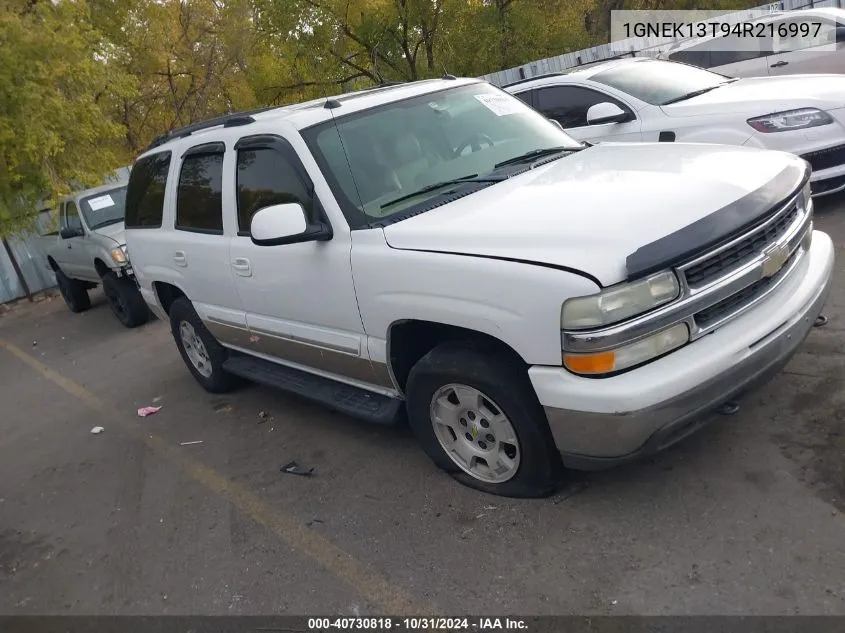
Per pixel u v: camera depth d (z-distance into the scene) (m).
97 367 7.72
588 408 2.73
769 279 3.03
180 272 5.14
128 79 13.23
